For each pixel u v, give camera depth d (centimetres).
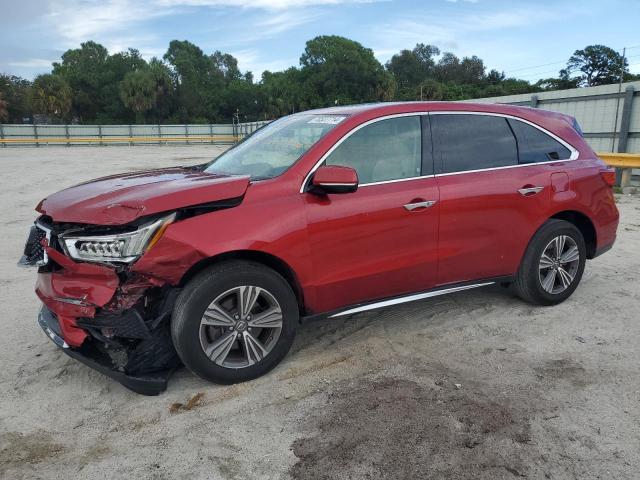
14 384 359
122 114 7288
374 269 382
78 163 2486
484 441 290
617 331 433
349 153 379
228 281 331
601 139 1505
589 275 579
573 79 6166
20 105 7538
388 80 7362
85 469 274
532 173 450
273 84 7731
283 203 347
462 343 414
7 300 524
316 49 7556
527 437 294
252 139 464
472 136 434
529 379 357
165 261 311
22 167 2225
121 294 316
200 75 9244
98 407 331
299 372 369
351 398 335
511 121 458
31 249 358
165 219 314
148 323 329
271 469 272
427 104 420
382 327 445
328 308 377
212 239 321
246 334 346
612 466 270
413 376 362
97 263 318
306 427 306
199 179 362
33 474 271
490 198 424
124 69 7712
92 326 325
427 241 401
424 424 306
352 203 368
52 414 324
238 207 336
